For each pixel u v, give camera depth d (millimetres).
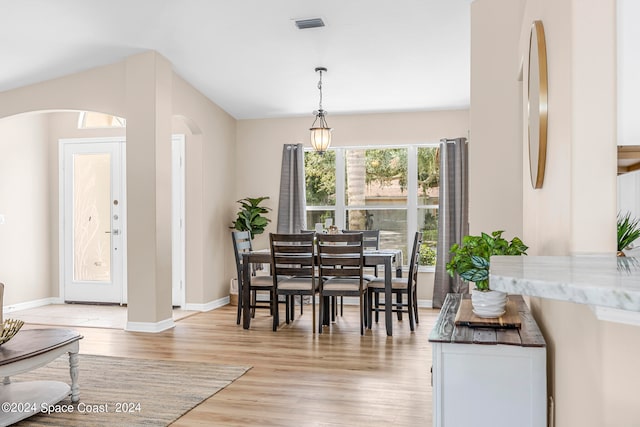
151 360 4199
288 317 5660
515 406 1954
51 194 7055
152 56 5188
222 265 6930
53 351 3002
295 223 6941
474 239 2330
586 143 1519
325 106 6617
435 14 4367
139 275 5250
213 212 6676
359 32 4719
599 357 1237
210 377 3746
